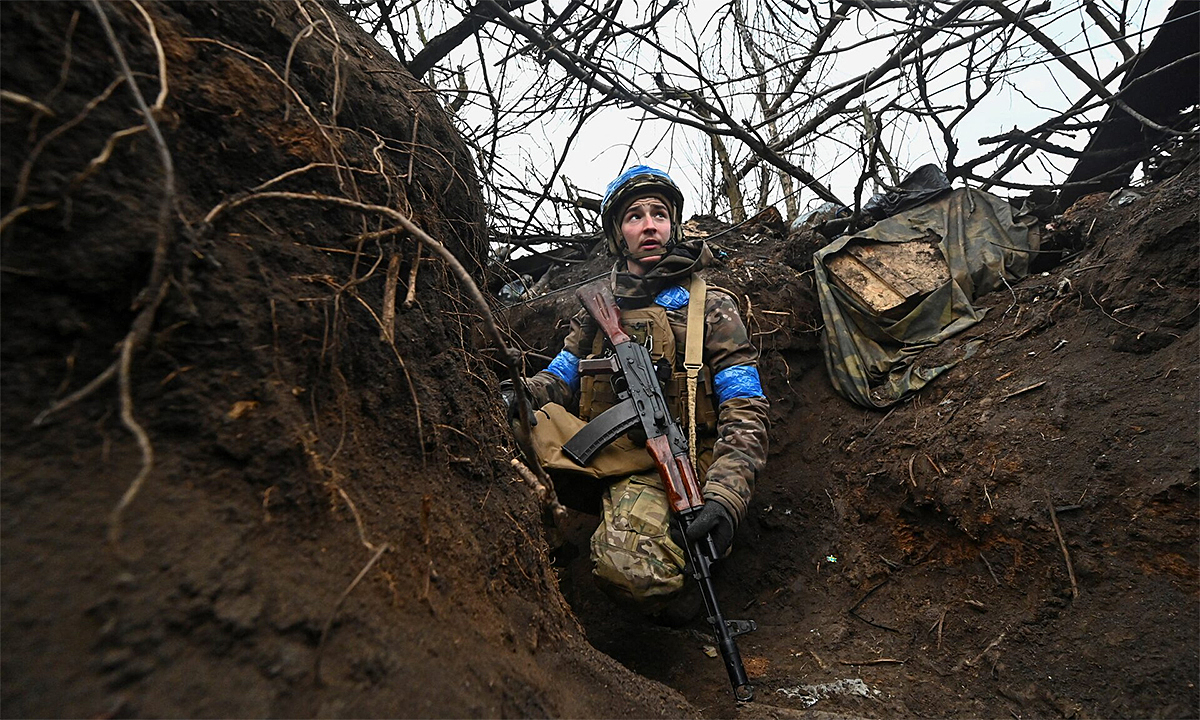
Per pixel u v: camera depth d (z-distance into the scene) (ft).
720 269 11.46
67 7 2.77
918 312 9.82
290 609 2.53
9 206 2.39
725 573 8.63
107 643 1.98
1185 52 9.96
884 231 11.00
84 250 2.55
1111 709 5.01
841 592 7.88
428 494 4.00
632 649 7.70
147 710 1.94
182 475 2.60
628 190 9.28
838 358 10.32
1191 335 6.72
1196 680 4.74
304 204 3.87
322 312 3.65
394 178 4.74
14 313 2.36
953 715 5.65
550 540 8.72
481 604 3.93
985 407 7.89
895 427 8.86
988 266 9.91
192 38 3.53
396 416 4.06
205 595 2.30
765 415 7.68
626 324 8.47
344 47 4.98
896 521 8.05
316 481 3.12
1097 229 9.46
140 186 2.87
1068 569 5.94
